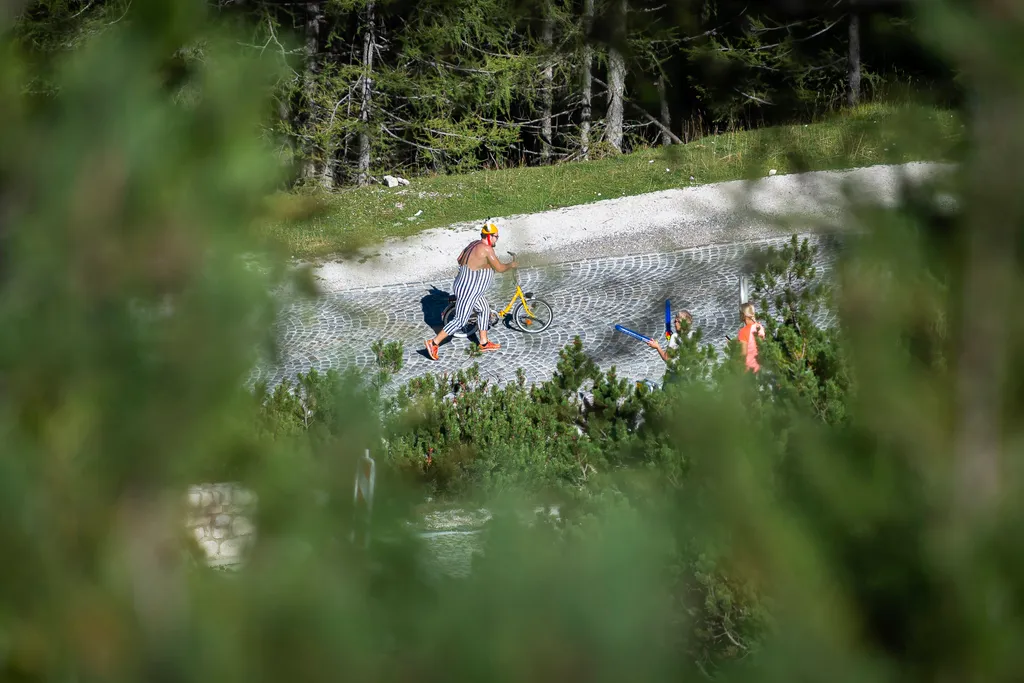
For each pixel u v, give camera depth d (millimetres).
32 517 1183
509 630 1188
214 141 1270
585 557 1224
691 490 1532
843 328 1516
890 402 1435
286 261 1292
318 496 1304
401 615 1221
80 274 1228
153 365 1226
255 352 1281
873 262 1460
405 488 1398
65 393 1216
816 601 1405
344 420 1352
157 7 1242
